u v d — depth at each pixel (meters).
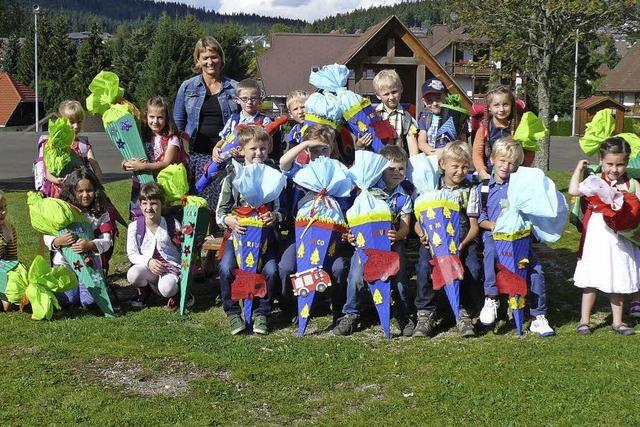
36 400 4.61
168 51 56.75
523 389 4.74
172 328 6.08
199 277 7.61
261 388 4.85
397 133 7.03
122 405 4.55
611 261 5.80
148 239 6.67
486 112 6.89
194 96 7.55
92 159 7.70
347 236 6.06
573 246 9.04
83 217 6.60
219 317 6.47
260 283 6.02
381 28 24.95
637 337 5.79
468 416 4.40
